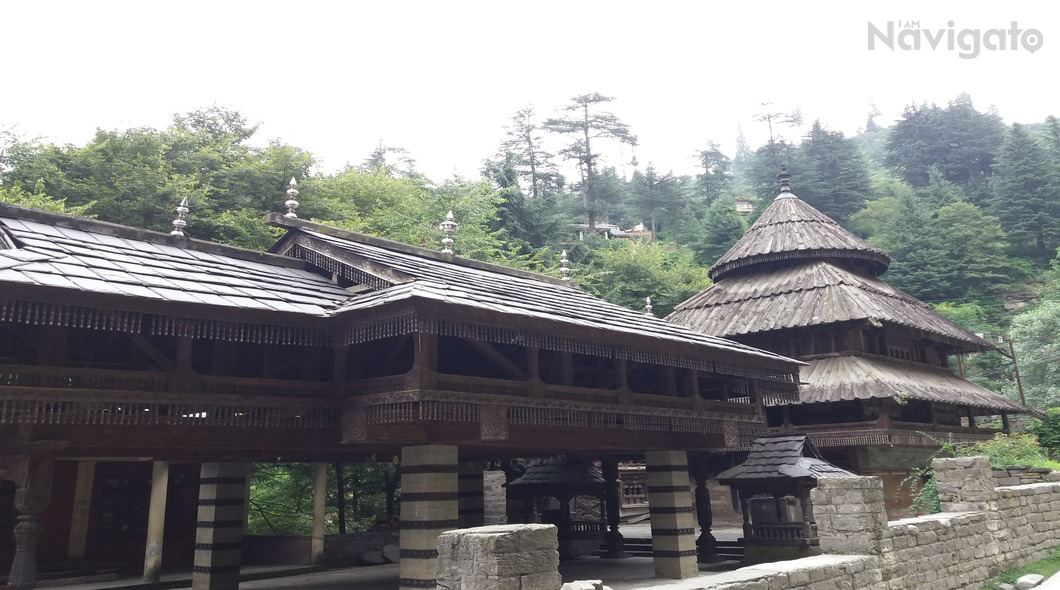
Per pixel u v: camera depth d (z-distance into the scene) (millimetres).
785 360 18047
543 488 21859
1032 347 41812
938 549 11398
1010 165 73625
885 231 71812
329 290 13008
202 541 14352
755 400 17969
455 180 40188
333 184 34250
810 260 31828
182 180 26688
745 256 32438
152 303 9430
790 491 17906
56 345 9492
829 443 25062
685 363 15406
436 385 10781
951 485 13547
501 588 5613
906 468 26141
